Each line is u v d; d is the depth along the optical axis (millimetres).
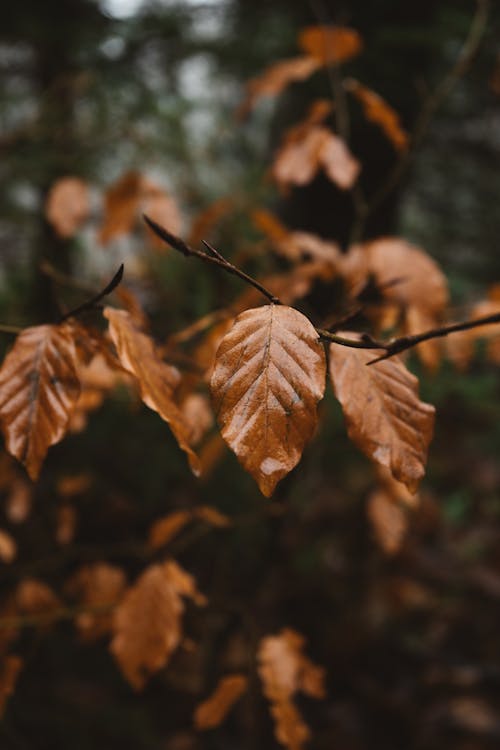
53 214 812
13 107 1759
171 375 427
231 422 349
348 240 1532
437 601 1738
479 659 1598
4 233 1877
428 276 624
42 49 1614
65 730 1160
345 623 1590
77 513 1352
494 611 1739
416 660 1579
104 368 568
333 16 1316
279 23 1519
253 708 796
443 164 2180
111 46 1563
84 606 666
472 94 1706
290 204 1569
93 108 1474
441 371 1488
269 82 749
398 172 739
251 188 1556
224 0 1561
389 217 1560
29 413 390
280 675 616
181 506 1448
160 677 1363
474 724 1398
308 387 350
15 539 1279
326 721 1428
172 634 594
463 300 1874
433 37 1255
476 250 2592
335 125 1352
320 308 959
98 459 1513
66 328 409
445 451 2297
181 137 1508
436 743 1361
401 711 1434
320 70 1313
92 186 1486
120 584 707
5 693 587
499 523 2098
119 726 1211
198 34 1551
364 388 401
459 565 1893
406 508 1449
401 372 408
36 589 664
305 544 1659
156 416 1581
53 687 1240
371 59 1297
